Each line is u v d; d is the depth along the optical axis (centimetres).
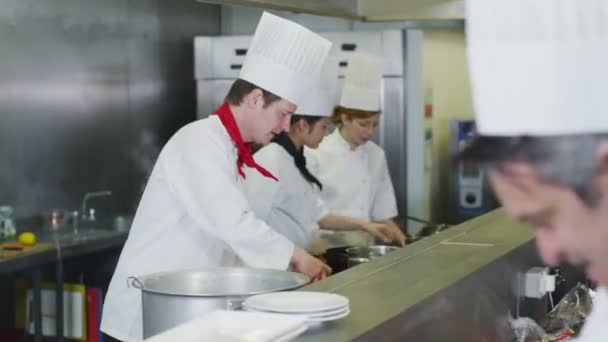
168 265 259
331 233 374
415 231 441
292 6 260
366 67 381
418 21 456
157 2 500
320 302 161
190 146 250
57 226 428
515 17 74
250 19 539
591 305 237
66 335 402
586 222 74
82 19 452
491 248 235
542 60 73
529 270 251
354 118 387
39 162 430
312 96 320
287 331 145
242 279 214
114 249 422
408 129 441
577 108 72
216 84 461
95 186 464
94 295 398
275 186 310
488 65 75
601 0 71
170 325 189
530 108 73
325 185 391
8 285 413
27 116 423
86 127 457
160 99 505
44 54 431
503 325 228
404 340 170
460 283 197
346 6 319
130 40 483
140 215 263
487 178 80
